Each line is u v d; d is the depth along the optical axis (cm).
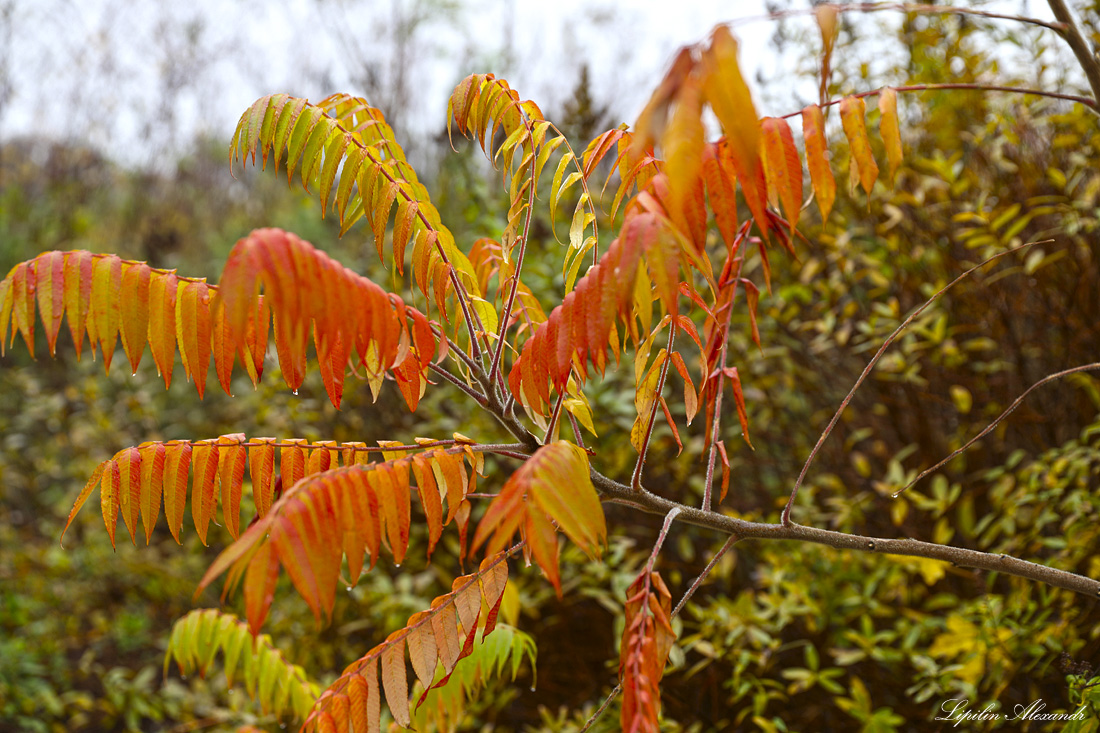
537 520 80
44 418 488
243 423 416
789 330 292
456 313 125
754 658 216
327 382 105
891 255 274
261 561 81
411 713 143
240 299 79
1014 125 251
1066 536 207
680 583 290
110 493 108
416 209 117
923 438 275
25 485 496
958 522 262
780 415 297
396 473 98
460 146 371
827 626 251
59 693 398
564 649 293
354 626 296
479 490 303
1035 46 257
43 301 92
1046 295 264
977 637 189
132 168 810
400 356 100
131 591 426
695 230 88
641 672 87
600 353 91
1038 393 268
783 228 127
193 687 368
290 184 121
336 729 105
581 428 277
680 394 301
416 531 313
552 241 314
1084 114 234
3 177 784
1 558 438
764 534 117
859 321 289
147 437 467
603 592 241
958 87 92
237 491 110
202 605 412
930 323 270
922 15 274
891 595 238
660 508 120
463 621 111
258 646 176
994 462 270
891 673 244
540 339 102
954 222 277
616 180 365
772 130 87
